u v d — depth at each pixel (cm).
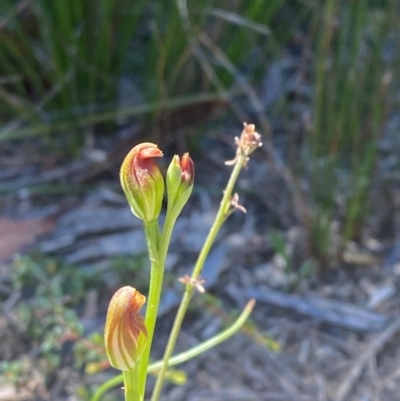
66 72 34
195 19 32
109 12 32
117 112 32
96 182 33
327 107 30
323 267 30
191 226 31
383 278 30
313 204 29
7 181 33
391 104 30
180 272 29
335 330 27
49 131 33
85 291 26
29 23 35
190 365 25
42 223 31
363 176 29
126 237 30
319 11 34
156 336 26
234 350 26
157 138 34
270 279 29
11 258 29
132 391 11
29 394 24
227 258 30
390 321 27
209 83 34
